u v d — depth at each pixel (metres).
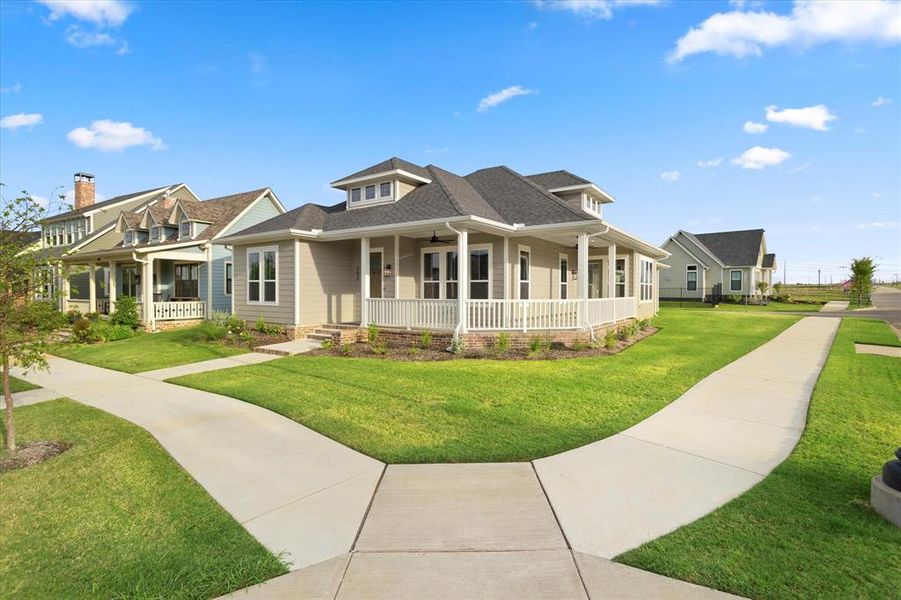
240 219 21.28
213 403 7.02
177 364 10.70
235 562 2.94
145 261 17.14
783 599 2.52
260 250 15.06
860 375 8.69
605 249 18.62
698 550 3.00
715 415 6.18
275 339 13.66
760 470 4.34
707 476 4.21
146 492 3.99
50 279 5.48
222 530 3.34
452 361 10.19
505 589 2.64
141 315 17.77
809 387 7.81
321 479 4.23
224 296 20.45
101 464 4.63
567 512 3.55
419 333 12.14
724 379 8.41
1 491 4.06
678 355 11.10
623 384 7.93
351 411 6.36
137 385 8.52
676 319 21.34
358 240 15.59
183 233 20.88
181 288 21.73
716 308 31.08
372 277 15.22
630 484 4.05
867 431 5.43
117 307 17.06
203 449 5.03
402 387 7.71
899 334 15.43
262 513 3.59
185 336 15.21
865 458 4.59
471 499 3.79
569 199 16.95
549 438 5.23
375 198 14.98
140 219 22.88
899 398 6.97
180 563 2.95
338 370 9.23
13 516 3.62
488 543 3.13
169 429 5.75
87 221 26.23
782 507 3.58
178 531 3.35
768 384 8.03
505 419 5.95
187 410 6.63
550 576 2.76
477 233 13.38
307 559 2.97
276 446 5.11
